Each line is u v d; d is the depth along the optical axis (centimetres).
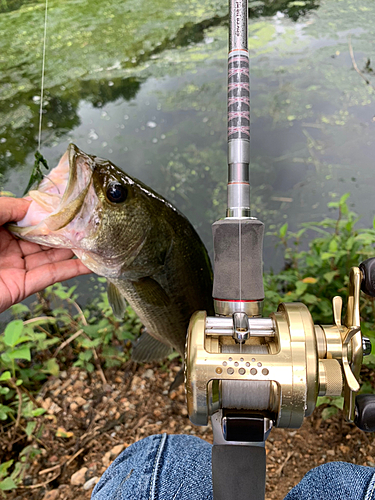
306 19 115
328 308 50
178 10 122
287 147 92
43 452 44
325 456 40
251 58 107
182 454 25
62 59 119
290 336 16
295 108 97
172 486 22
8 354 39
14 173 97
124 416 48
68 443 45
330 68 101
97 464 43
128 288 39
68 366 57
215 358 16
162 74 115
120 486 23
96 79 116
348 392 16
